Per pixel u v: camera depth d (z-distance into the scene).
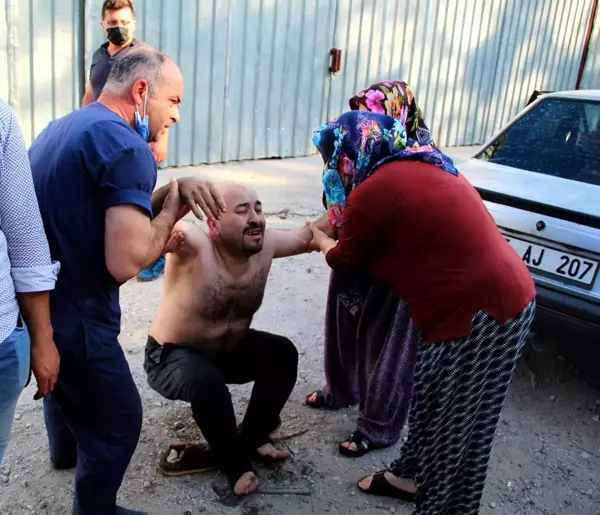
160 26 7.13
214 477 2.87
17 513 2.58
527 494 2.97
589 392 3.86
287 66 8.36
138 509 2.63
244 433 2.91
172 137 7.61
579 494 3.00
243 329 2.79
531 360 4.16
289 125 8.68
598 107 3.90
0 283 1.78
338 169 2.63
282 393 2.85
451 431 2.32
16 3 6.19
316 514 2.71
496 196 3.79
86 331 2.14
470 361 2.25
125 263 2.03
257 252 2.61
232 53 7.79
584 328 3.45
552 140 3.98
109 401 2.24
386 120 2.50
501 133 4.21
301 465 3.00
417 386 2.36
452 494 2.44
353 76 9.17
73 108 6.81
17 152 1.76
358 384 3.12
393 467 2.83
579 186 3.63
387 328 2.89
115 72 2.16
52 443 2.76
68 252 2.06
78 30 6.61
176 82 2.20
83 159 2.00
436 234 2.23
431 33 9.98
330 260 2.54
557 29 12.11
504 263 2.27
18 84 6.43
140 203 2.01
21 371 1.87
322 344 4.13
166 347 2.70
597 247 3.35
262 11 7.88
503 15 10.96
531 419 3.57
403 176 2.28
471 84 11.01
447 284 2.23
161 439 3.08
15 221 1.79
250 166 8.23
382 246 2.41
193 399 2.52
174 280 2.67
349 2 8.71
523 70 11.84
